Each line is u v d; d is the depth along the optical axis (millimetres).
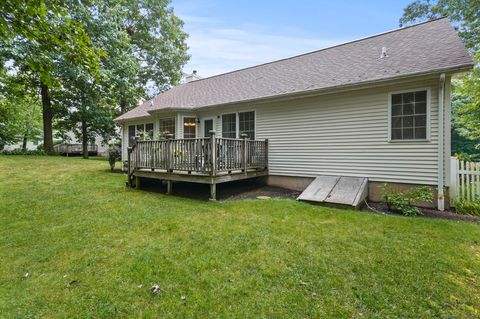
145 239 3781
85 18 11703
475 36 12477
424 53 6086
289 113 7852
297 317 2105
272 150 8258
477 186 5164
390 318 2074
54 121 20766
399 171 6004
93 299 2377
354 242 3588
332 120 7023
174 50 21781
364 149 6504
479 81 10016
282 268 2877
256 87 9047
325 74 7574
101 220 4664
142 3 19109
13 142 22094
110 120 18016
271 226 4289
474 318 2080
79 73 12172
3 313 2207
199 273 2795
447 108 5414
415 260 3033
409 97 5871
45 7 3338
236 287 2525
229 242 3615
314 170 7383
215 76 13273
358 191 5887
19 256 3277
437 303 2258
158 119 11188
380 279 2631
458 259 3062
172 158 6934
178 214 5035
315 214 4996
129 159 8047
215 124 9625
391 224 4355
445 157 5438
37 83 15703
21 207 5492
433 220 4590
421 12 16094
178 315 2150
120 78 14602
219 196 6867
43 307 2283
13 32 3504
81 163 13383
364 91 6477
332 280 2623
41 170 10273
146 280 2678
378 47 7855
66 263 3078
